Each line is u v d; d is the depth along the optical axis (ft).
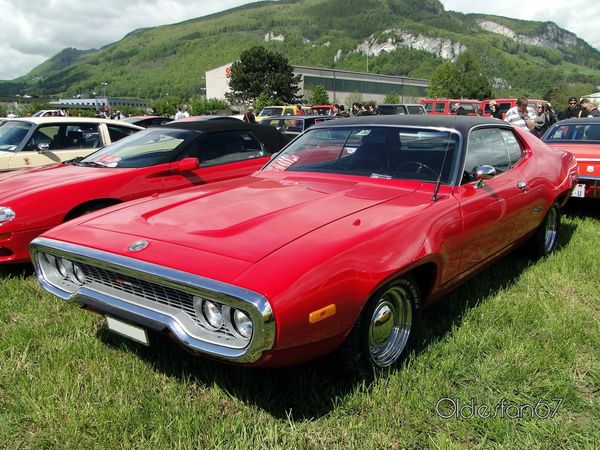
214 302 7.06
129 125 25.29
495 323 10.81
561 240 17.13
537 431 7.49
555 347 9.69
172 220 8.82
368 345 8.16
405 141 11.31
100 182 15.12
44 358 9.46
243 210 9.05
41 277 9.45
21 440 7.47
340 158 11.73
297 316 6.76
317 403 8.09
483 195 10.74
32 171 16.90
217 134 18.42
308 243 7.52
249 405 8.15
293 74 226.17
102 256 7.99
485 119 12.33
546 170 14.23
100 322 11.04
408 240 8.44
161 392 8.51
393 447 7.29
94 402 8.23
